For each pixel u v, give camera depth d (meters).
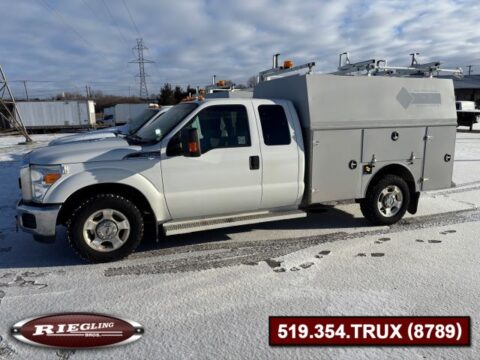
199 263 4.17
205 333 2.86
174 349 2.67
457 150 15.16
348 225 5.53
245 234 5.14
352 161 5.07
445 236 5.00
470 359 2.57
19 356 2.60
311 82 4.71
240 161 4.46
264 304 3.27
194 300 3.35
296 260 4.23
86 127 37.94
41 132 36.69
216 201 4.45
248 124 4.52
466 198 7.16
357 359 2.57
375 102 5.10
